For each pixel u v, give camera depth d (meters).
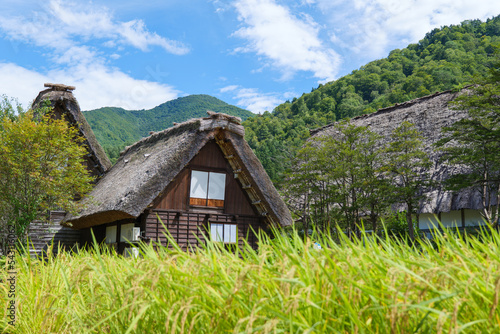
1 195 12.09
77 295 3.19
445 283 1.93
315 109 82.56
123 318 2.56
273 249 2.79
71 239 17.03
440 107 27.38
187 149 14.13
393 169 20.58
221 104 186.75
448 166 23.05
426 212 21.80
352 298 1.97
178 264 2.66
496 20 100.75
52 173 12.83
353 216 20.58
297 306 1.79
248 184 15.29
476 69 63.16
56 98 17.84
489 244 2.37
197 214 14.51
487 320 1.58
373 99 77.81
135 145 18.80
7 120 12.59
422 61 84.12
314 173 22.80
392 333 1.65
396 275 1.91
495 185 18.75
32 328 3.04
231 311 2.10
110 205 13.68
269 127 79.06
